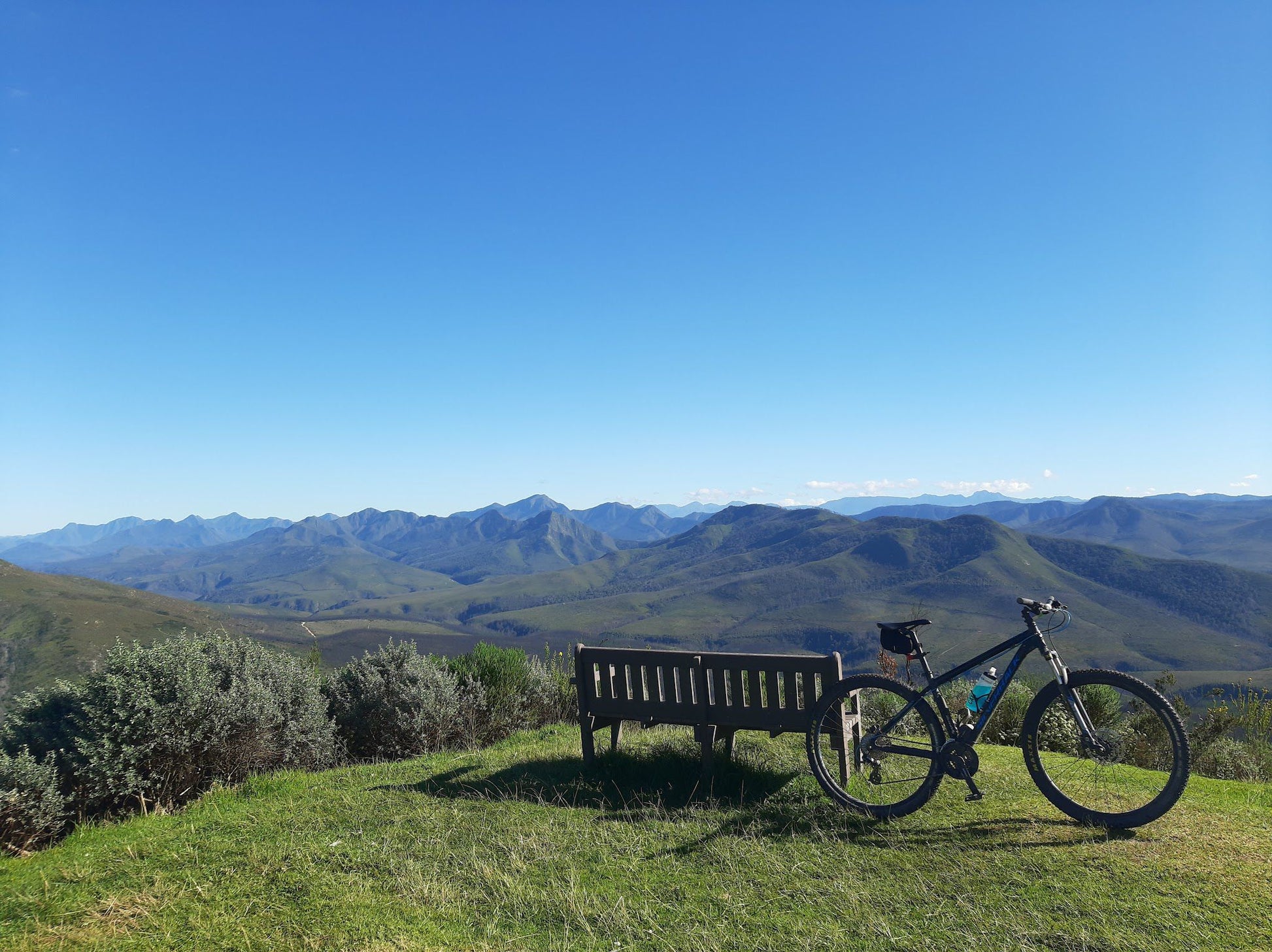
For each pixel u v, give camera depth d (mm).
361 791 6469
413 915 4008
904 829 4895
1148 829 4602
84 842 5801
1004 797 5359
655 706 6430
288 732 7918
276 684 8086
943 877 4133
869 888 4066
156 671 7129
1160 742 7387
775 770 6406
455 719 9383
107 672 6969
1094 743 4844
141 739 6742
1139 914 3576
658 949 3551
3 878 4914
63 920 4102
